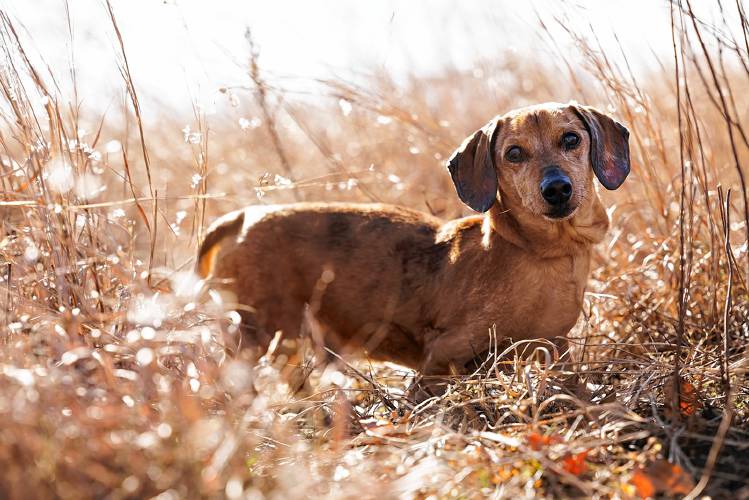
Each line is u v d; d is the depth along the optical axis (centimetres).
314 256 500
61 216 451
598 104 644
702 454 365
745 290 486
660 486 330
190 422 329
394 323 498
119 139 742
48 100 463
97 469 306
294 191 702
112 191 705
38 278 439
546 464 331
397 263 495
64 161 466
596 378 470
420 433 375
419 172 746
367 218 510
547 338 473
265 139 766
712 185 559
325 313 508
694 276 519
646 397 409
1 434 303
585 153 455
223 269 509
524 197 446
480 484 337
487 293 465
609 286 552
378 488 319
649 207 620
